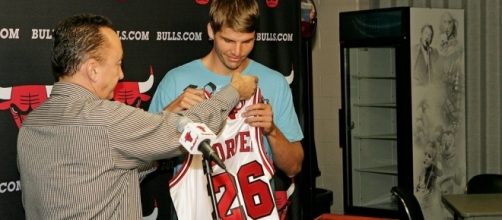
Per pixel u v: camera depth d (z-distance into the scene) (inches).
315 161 183.8
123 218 70.0
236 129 87.3
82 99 69.1
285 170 95.0
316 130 222.2
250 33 85.6
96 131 67.4
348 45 188.9
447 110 189.6
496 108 195.2
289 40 121.3
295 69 122.6
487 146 197.0
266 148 94.9
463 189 196.5
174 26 103.7
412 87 178.4
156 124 70.0
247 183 88.4
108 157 67.9
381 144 202.2
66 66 69.5
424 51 180.7
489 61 194.4
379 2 208.8
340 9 215.3
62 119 68.2
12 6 84.7
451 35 188.9
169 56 103.3
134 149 68.8
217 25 84.8
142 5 99.1
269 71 95.2
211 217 85.9
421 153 182.9
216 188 85.9
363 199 200.8
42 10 87.7
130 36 97.7
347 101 193.6
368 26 183.3
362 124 198.5
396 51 178.2
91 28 69.7
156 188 102.6
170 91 90.3
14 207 86.2
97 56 69.4
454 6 196.4
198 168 84.8
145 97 100.3
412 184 180.7
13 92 85.1
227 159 86.9
